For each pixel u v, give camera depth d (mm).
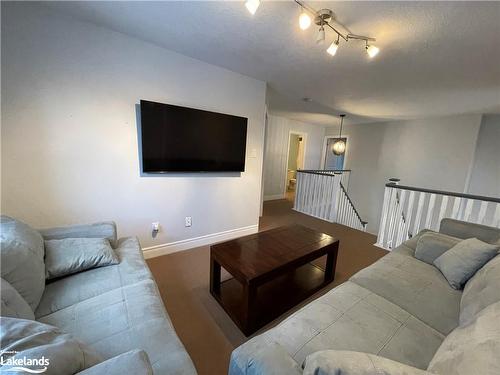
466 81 2580
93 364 709
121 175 2162
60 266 1326
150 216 2404
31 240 1278
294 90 3330
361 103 3830
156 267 2318
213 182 2824
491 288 1077
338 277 2270
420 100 3430
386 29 1673
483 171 4266
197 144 2512
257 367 746
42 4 1631
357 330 1051
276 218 4375
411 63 2217
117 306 1142
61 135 1850
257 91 2957
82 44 1830
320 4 1437
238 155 2883
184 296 1896
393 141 5309
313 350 926
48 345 638
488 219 2930
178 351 923
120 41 1977
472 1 1332
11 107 1658
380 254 2840
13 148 1697
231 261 1664
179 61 2295
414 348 985
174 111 2295
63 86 1808
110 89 1996
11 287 947
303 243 2010
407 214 2898
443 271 1583
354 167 6133
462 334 841
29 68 1677
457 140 4355
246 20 1673
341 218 4395
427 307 1259
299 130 6359
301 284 2045
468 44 1805
